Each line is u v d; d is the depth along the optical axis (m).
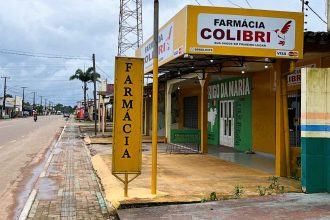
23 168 14.24
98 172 12.59
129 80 8.48
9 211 8.32
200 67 14.84
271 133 15.93
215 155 16.81
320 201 8.23
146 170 12.62
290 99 14.25
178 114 27.84
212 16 9.82
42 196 9.41
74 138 29.44
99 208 8.30
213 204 8.06
